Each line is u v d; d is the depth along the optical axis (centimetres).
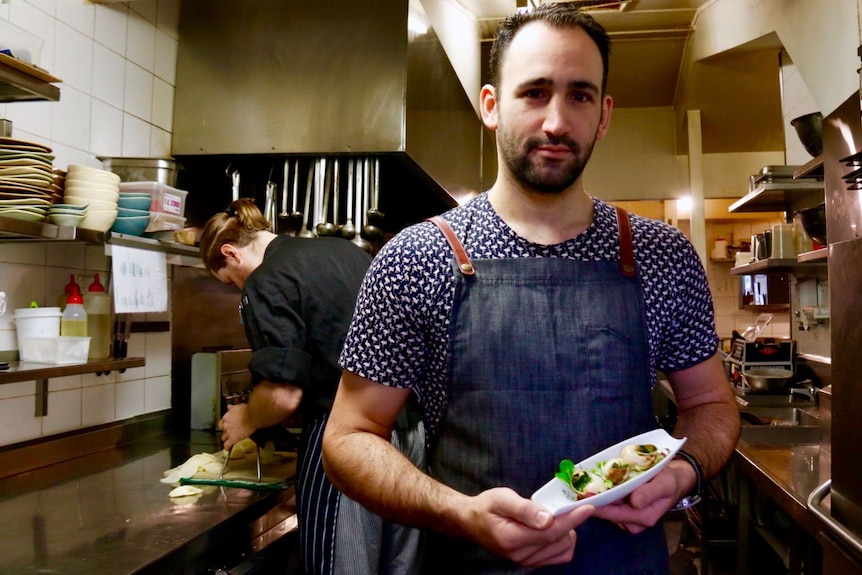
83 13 207
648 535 104
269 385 173
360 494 98
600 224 110
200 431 250
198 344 270
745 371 331
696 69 421
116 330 220
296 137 246
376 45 242
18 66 141
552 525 80
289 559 189
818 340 322
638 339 104
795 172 274
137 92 232
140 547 130
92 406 215
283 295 178
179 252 214
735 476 255
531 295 103
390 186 309
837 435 129
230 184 276
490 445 100
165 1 248
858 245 121
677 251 109
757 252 339
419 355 105
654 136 503
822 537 136
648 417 104
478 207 112
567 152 99
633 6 396
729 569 256
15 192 152
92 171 175
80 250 209
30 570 118
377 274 106
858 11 234
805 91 320
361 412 106
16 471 185
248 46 251
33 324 176
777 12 309
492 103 113
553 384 100
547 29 99
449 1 360
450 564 106
